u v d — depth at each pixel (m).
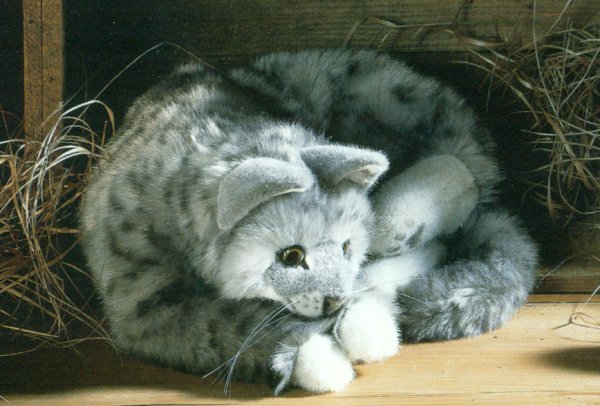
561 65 1.14
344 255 0.94
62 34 1.07
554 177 1.16
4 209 1.05
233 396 0.90
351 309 0.94
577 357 0.95
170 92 1.04
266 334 0.91
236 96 1.04
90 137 1.12
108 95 1.13
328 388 0.90
